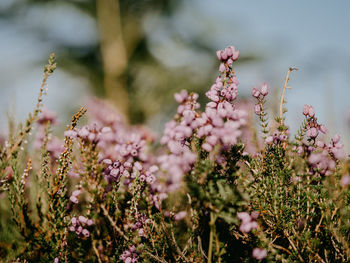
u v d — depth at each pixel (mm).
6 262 354
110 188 354
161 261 345
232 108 335
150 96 2031
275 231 349
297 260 335
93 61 2277
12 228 365
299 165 352
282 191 344
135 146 357
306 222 345
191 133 339
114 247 349
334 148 341
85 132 336
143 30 2324
